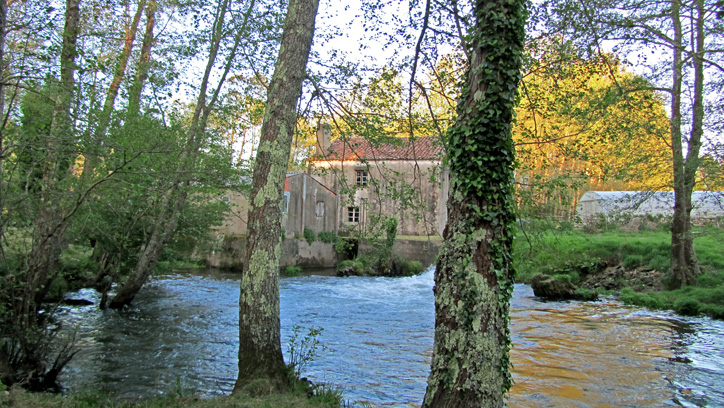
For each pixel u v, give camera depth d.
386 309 15.62
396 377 8.26
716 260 18.88
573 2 8.28
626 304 16.83
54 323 11.20
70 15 8.39
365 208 10.27
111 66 7.39
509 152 4.93
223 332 11.31
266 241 6.39
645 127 14.64
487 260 4.73
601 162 9.70
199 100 12.27
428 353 9.94
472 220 4.80
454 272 4.78
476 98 4.95
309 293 19.03
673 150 16.61
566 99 8.55
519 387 7.80
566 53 8.66
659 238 22.59
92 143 7.10
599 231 25.84
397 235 30.64
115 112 9.01
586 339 11.32
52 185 7.44
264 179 6.48
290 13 6.95
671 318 14.20
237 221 26.59
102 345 9.76
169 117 11.33
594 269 20.53
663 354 9.99
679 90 16.48
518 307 16.20
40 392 6.55
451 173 5.12
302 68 6.87
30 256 7.38
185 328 11.62
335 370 8.62
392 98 9.52
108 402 5.95
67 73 7.32
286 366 6.48
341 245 10.84
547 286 18.41
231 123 12.51
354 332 11.97
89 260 16.41
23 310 6.99
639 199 18.06
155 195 9.58
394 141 9.84
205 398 6.33
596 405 7.06
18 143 6.56
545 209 8.26
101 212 11.12
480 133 4.86
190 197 13.95
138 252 14.92
